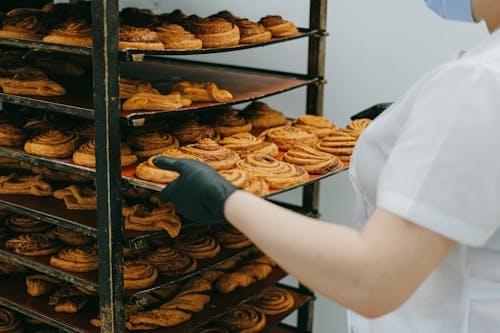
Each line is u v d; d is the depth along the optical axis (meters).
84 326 1.65
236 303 1.82
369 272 0.73
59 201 1.73
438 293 0.99
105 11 1.31
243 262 2.03
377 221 0.76
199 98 1.71
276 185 1.54
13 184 1.78
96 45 1.35
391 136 0.94
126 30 1.58
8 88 1.67
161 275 1.69
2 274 1.92
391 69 2.20
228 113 2.00
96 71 1.37
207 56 2.54
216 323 1.94
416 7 2.11
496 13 0.85
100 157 1.42
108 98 1.37
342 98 2.32
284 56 2.36
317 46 2.02
